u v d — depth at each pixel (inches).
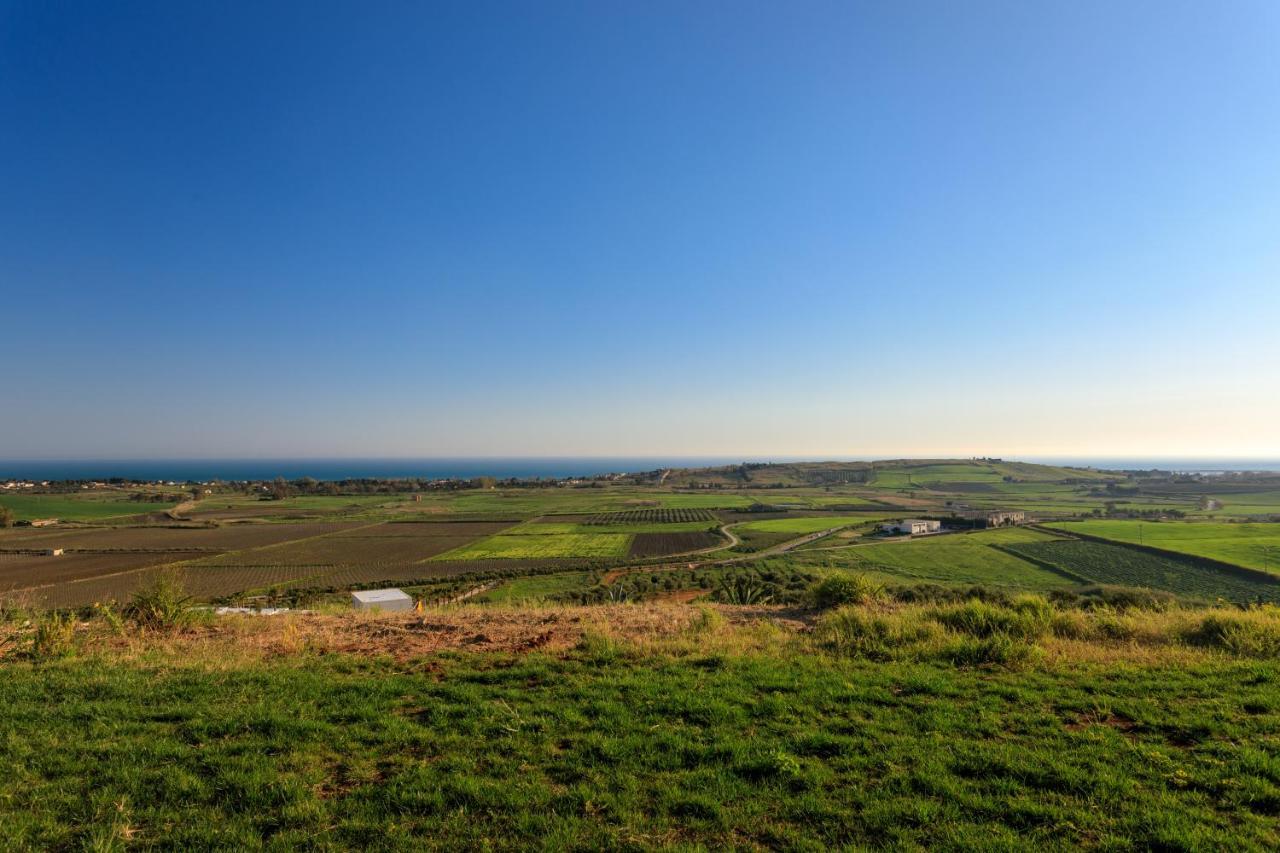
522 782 238.2
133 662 403.2
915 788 231.8
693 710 305.3
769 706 310.0
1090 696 320.8
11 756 260.4
